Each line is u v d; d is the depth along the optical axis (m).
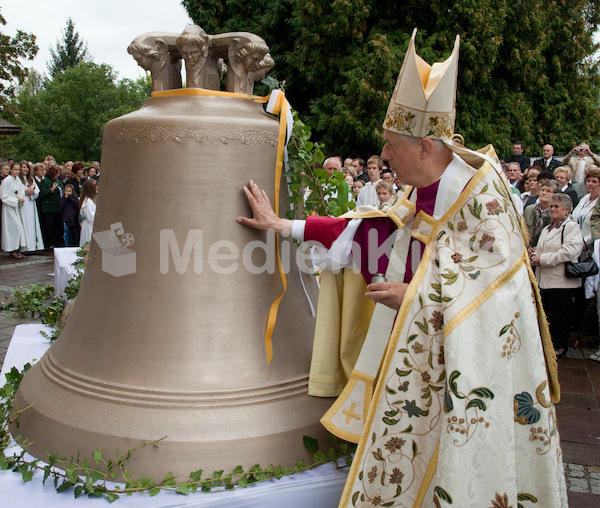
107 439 1.64
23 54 19.17
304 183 2.01
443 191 1.53
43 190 10.61
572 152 7.20
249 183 1.81
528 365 1.49
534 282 1.60
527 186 6.04
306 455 1.72
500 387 1.42
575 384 4.30
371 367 1.73
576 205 5.78
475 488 1.40
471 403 1.39
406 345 1.49
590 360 4.87
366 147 12.13
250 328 1.80
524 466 1.53
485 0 11.59
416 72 1.48
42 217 10.72
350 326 1.85
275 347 1.85
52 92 40.25
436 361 1.46
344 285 1.86
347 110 11.50
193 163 1.77
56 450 1.70
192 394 1.68
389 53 10.88
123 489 1.57
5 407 1.97
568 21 14.27
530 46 13.26
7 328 4.72
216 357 1.74
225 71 2.21
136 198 1.80
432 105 1.48
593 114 14.91
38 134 38.09
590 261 4.84
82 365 1.81
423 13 11.79
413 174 1.57
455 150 1.50
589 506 2.70
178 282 1.77
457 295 1.42
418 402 1.49
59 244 11.07
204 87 1.99
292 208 2.05
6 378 2.21
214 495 1.57
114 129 1.87
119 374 1.74
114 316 1.81
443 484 1.38
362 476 1.52
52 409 1.76
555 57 14.13
